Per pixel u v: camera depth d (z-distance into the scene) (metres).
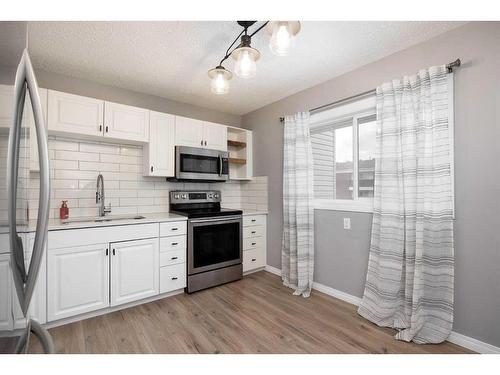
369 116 2.42
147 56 2.16
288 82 2.71
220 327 2.00
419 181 1.89
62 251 1.96
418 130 1.91
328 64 2.32
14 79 0.73
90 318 2.11
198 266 2.72
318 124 2.79
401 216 2.00
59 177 2.43
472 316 1.70
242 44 1.57
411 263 1.93
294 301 2.49
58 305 1.94
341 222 2.54
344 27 1.78
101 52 2.09
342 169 2.67
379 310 2.06
